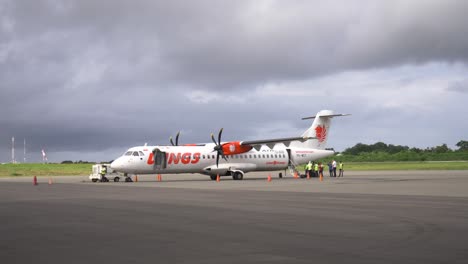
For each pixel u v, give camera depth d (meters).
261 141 47.53
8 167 84.88
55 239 11.38
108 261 8.96
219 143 48.22
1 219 15.20
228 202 20.89
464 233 11.89
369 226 13.20
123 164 44.12
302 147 53.31
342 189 29.83
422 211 16.83
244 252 9.73
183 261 8.95
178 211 17.25
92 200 22.38
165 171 46.34
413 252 9.59
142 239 11.31
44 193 27.64
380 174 57.94
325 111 54.56
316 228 12.91
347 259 9.01
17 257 9.34
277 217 15.33
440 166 88.00
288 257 9.23
